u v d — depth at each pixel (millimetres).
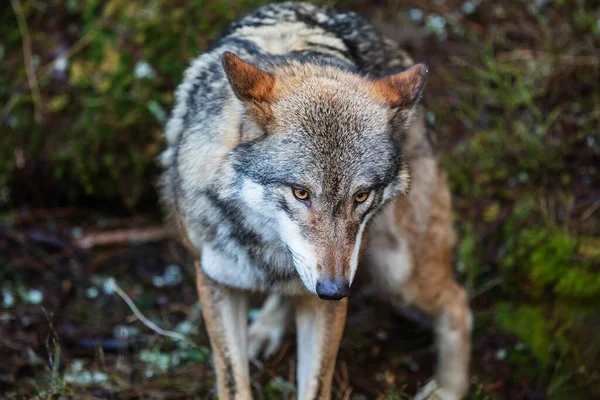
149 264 11258
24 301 10312
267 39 7957
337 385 9500
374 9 12805
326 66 7086
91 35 12125
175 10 12078
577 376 9742
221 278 7348
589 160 11586
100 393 8734
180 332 9492
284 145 6480
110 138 11742
